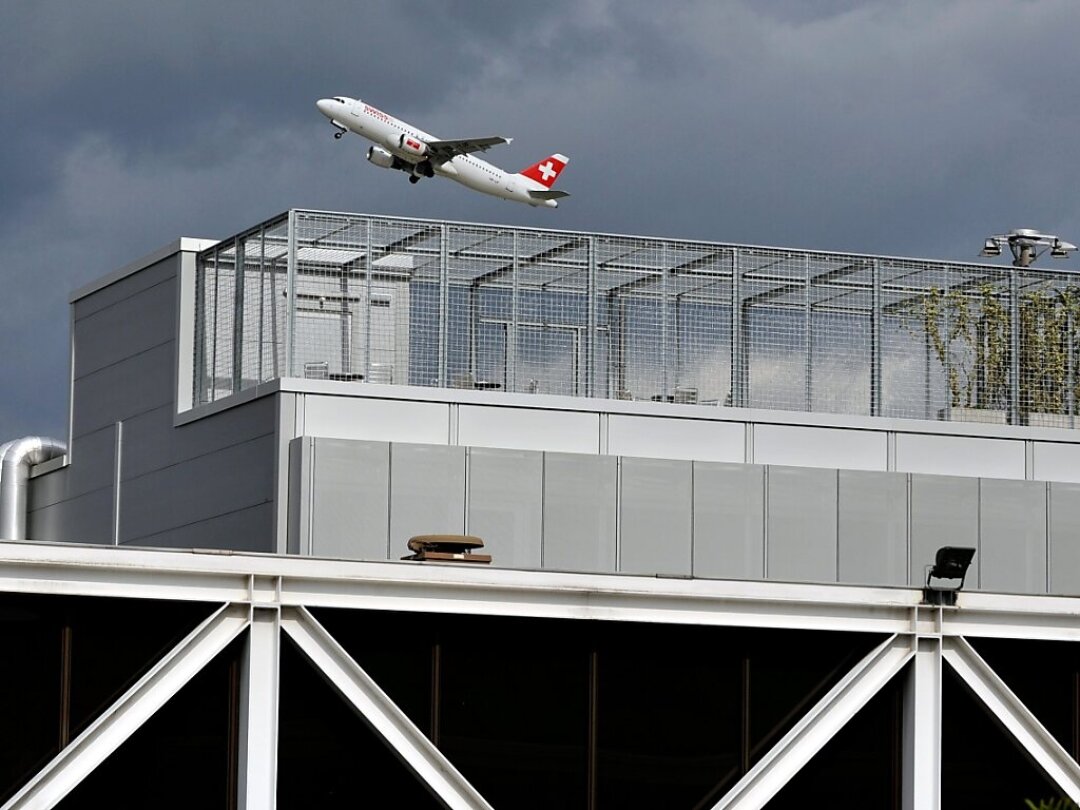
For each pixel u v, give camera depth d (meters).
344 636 62.19
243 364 98.56
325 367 93.94
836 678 67.31
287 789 61.19
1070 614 67.94
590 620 64.50
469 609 62.09
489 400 94.75
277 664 59.53
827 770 67.31
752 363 100.50
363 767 61.94
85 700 58.50
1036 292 105.50
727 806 63.78
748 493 96.62
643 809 64.69
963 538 99.94
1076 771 67.25
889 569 98.44
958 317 104.25
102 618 59.00
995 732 69.00
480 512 92.00
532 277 97.31
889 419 101.00
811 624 65.69
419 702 62.62
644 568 94.38
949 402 103.81
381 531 90.25
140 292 108.88
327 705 61.84
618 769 64.62
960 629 67.12
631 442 96.81
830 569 97.50
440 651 63.06
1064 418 105.31
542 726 63.94
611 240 98.75
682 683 65.69
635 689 65.19
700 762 65.56
